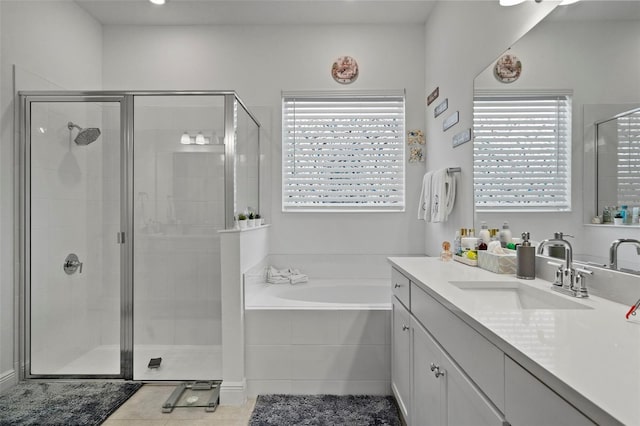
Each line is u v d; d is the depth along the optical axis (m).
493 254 1.65
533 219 1.59
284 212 3.23
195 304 2.63
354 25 3.24
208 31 3.25
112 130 2.58
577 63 1.31
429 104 3.09
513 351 0.74
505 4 1.76
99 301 2.54
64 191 2.52
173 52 3.25
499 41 1.87
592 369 0.62
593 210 1.24
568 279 1.25
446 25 2.65
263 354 2.22
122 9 3.01
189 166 2.61
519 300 1.43
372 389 2.21
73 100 2.49
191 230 2.62
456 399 1.10
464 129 2.31
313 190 3.26
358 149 3.26
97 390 2.24
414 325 1.60
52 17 2.69
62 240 2.54
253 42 3.25
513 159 1.71
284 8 2.99
